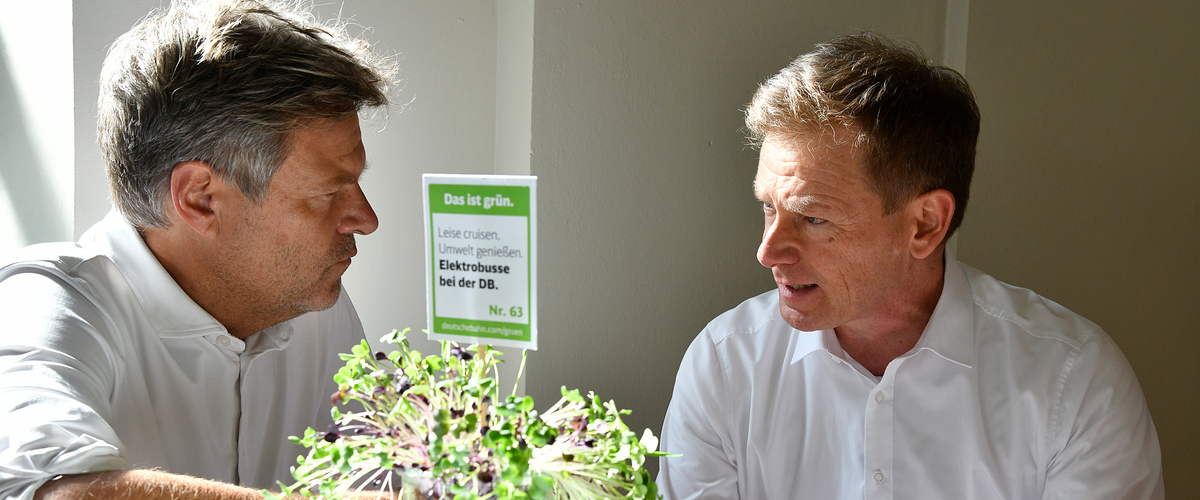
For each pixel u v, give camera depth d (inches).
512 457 24.1
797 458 53.2
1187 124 72.4
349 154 40.3
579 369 58.0
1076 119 68.6
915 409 50.0
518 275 29.0
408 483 26.7
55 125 53.5
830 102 43.1
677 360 61.5
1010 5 65.1
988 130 66.0
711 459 54.3
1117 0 68.3
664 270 60.0
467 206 29.2
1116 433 46.8
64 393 33.5
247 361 46.1
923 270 49.9
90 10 51.7
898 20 65.3
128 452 41.5
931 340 49.4
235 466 47.7
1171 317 74.7
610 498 27.6
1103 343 49.0
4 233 60.2
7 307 37.3
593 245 57.2
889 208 44.9
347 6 57.3
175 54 37.7
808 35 62.1
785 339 54.1
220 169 38.0
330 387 54.6
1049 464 48.6
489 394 27.4
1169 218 73.0
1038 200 68.4
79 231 53.2
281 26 39.1
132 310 42.2
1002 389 49.3
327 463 29.6
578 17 54.6
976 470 49.3
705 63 59.1
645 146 58.0
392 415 27.3
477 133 62.1
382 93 42.7
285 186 38.9
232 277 41.6
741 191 61.9
